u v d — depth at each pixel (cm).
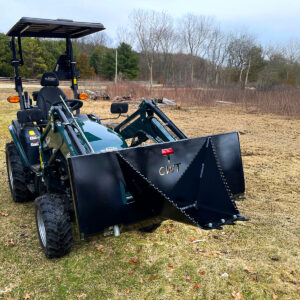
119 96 1873
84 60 4503
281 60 3806
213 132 960
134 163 283
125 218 274
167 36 3350
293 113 1395
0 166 622
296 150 764
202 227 266
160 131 386
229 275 292
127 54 4525
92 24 442
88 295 269
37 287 280
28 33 481
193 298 265
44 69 4141
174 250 333
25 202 461
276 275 292
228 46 3856
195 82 2869
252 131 1001
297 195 486
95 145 334
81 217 255
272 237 358
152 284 281
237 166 344
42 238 326
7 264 312
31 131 424
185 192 310
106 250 334
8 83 2997
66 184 353
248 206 443
